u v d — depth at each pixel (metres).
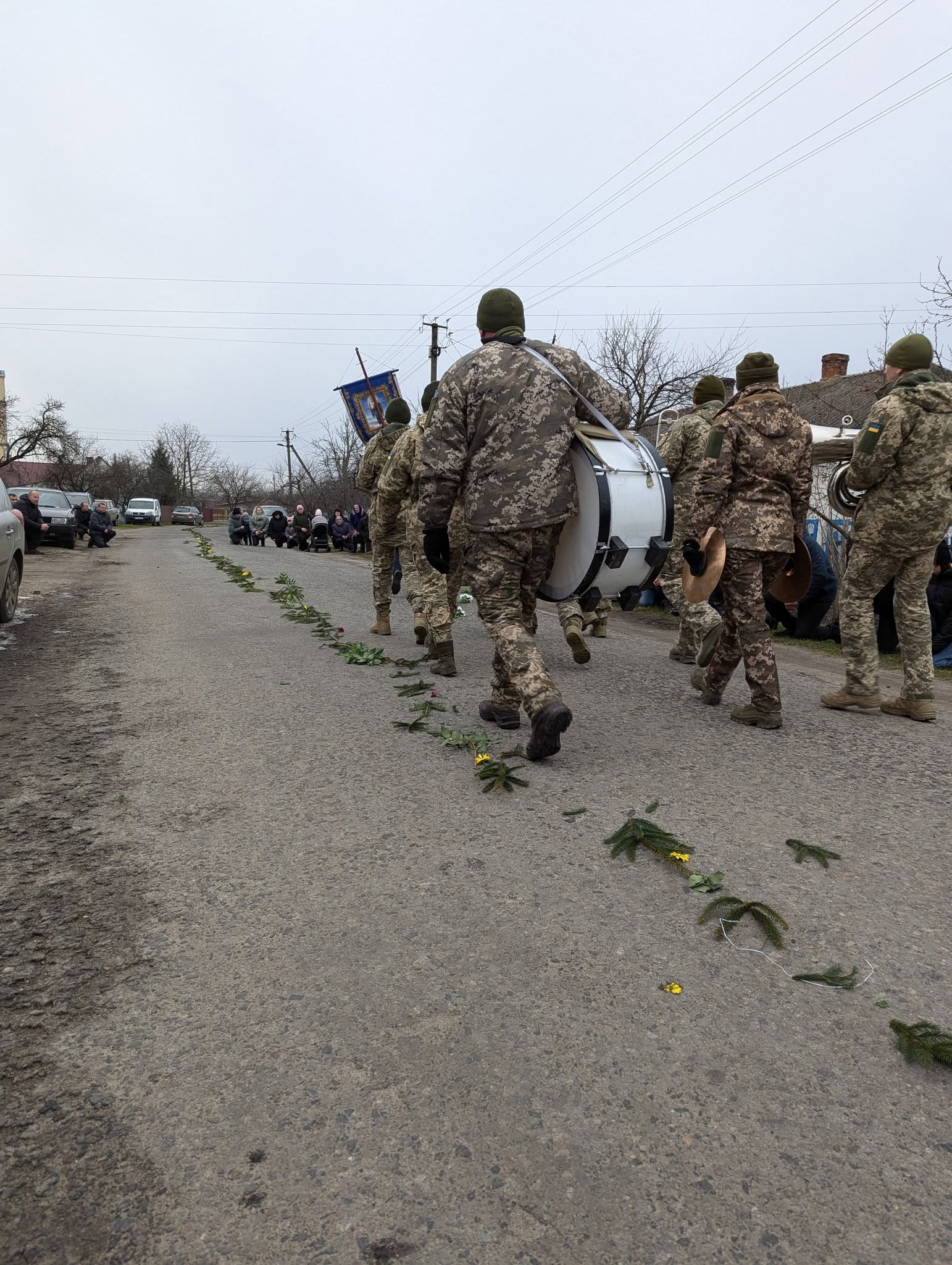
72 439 54.91
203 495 105.88
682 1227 1.51
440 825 3.21
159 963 2.33
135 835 3.18
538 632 8.28
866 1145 1.70
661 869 2.84
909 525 4.57
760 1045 1.98
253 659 6.52
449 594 6.09
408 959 2.33
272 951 2.38
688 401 35.12
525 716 4.74
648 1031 2.03
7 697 5.41
